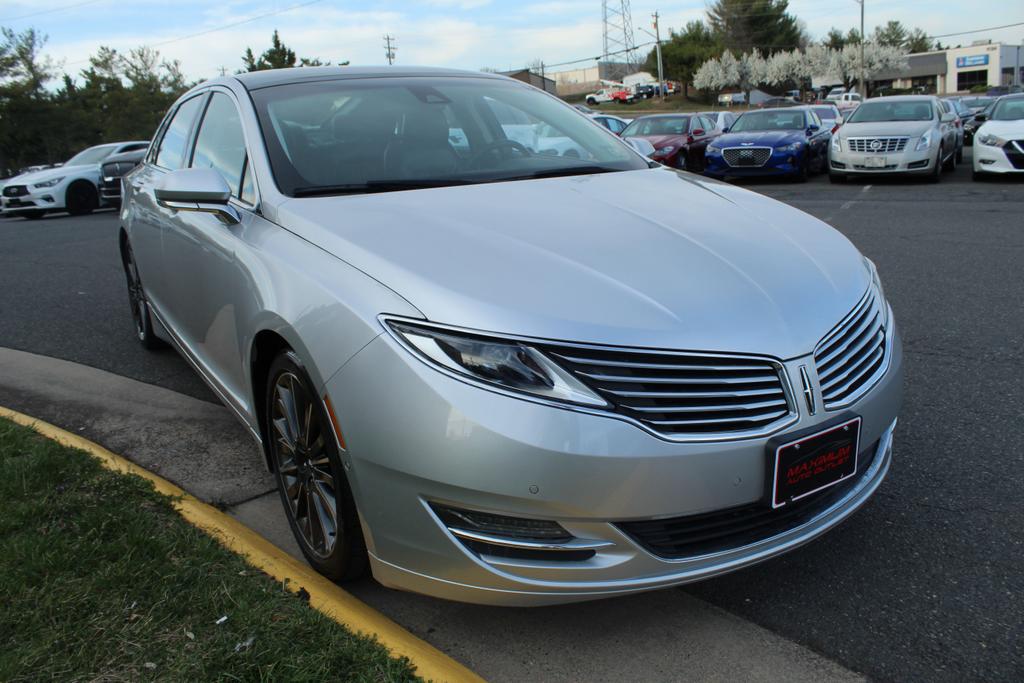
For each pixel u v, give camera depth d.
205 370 3.49
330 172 2.98
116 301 6.78
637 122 17.55
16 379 4.68
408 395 2.01
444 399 1.97
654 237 2.47
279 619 2.22
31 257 9.79
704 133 17.25
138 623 2.19
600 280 2.17
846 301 2.40
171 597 2.30
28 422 3.72
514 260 2.24
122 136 44.25
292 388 2.47
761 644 2.25
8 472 3.05
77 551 2.51
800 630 2.31
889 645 2.24
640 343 2.01
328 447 2.25
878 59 80.75
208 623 2.19
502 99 3.78
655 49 89.69
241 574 2.43
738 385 2.08
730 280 2.27
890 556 2.65
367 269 2.25
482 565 2.05
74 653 2.08
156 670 2.02
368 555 2.26
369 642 2.13
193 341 3.65
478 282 2.12
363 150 3.13
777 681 2.11
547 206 2.73
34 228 13.86
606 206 2.76
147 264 4.30
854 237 8.34
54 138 40.84
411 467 2.03
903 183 13.46
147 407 4.14
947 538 2.74
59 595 2.30
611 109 79.12
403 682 1.99
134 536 2.60
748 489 2.08
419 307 2.07
